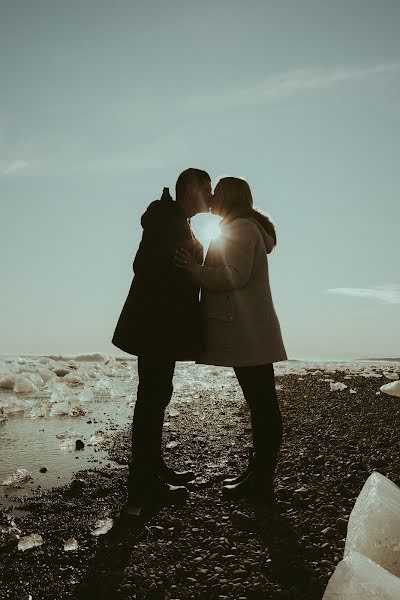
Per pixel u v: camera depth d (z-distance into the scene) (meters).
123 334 3.36
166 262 3.30
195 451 4.64
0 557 2.62
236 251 3.26
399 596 1.72
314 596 2.22
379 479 2.59
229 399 8.04
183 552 2.63
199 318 3.43
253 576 2.38
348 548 2.29
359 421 5.60
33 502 3.40
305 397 7.55
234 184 3.46
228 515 3.10
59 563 2.55
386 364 17.11
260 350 3.29
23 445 4.96
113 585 2.33
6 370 10.09
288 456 4.23
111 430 5.69
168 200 3.44
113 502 3.42
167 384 3.43
